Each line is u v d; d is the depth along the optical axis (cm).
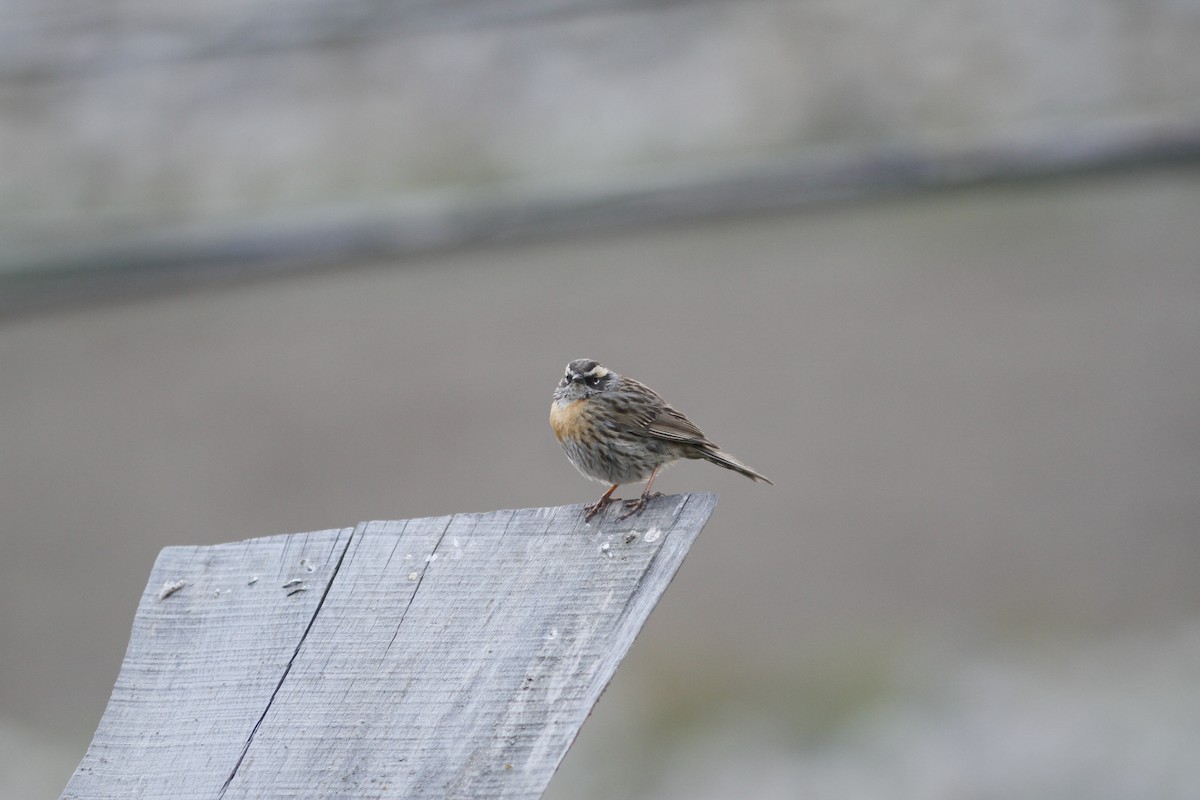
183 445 1981
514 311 2212
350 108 1862
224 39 1920
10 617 1702
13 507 1883
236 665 619
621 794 1494
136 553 1798
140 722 610
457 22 1938
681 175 1733
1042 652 1648
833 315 2181
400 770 564
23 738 1484
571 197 1725
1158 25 1858
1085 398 2027
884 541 1839
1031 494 1883
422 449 1928
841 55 1875
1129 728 1510
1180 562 1772
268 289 2233
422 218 1708
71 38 1933
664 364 2089
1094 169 1744
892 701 1587
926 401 2034
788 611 1745
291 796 567
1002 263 2294
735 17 1927
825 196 1758
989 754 1498
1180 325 2145
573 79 1867
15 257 1698
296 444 1973
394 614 618
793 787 1470
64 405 2041
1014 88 1808
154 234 1703
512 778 549
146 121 1848
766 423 1997
